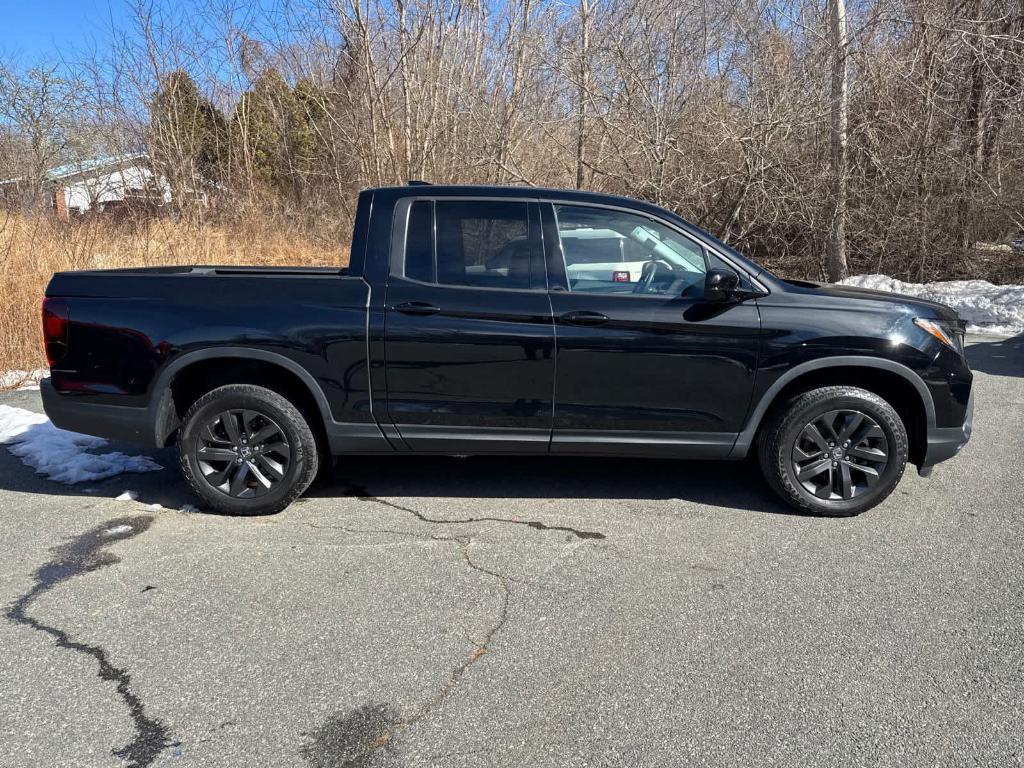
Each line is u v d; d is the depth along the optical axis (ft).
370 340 12.69
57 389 13.14
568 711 8.08
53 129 63.41
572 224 13.05
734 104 47.98
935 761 7.35
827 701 8.25
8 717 7.93
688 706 8.16
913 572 11.25
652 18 46.55
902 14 44.04
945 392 12.94
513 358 12.70
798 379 13.30
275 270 15.89
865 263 48.42
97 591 10.60
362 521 13.08
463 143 52.54
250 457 13.12
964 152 44.88
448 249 13.00
